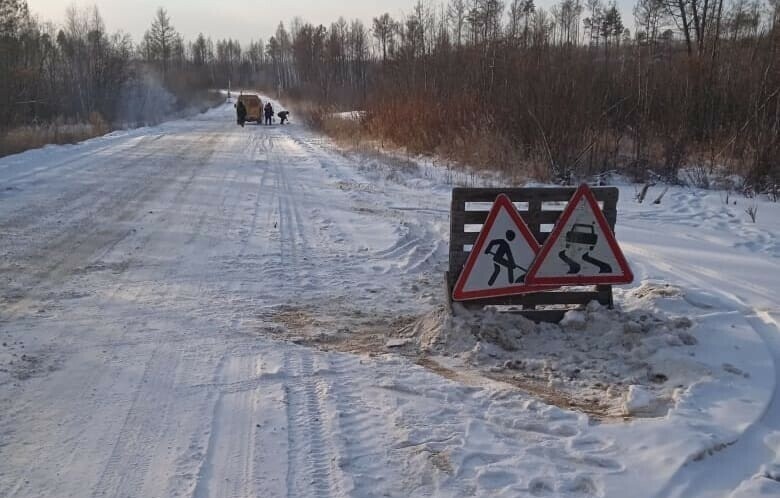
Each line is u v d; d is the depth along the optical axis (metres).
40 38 40.97
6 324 6.06
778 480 3.80
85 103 47.88
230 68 140.12
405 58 29.83
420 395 4.90
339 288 7.79
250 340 5.93
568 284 6.37
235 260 8.75
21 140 21.98
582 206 6.30
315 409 4.62
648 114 18.23
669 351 5.53
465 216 6.32
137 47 90.50
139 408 4.57
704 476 3.83
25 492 3.58
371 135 27.11
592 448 4.15
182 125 42.66
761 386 4.95
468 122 21.27
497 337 5.95
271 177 17.06
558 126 17.36
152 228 10.38
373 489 3.68
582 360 5.67
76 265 8.14
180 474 3.79
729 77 18.98
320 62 67.81
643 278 8.03
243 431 4.29
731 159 16.86
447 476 3.80
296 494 3.62
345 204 13.46
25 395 4.71
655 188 15.70
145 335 5.94
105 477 3.74
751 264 8.80
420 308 7.16
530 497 3.61
